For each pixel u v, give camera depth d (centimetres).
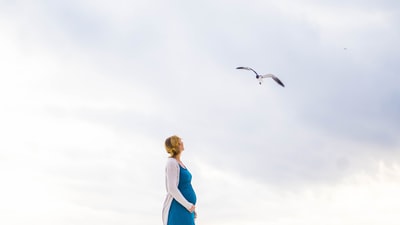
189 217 580
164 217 591
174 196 574
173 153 597
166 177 585
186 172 593
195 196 595
